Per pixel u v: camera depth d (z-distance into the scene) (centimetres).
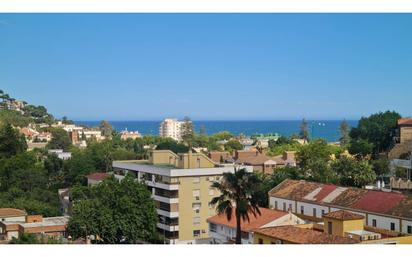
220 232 7144
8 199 10538
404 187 10225
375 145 14738
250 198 5969
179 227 9256
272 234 5666
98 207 7562
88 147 17738
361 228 5884
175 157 10538
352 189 8144
